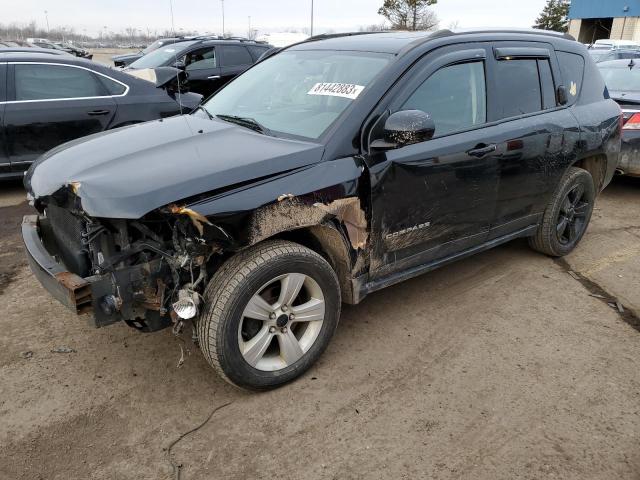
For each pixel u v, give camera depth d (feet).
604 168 15.78
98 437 8.40
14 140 19.54
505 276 14.26
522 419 8.93
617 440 8.50
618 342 11.28
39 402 9.12
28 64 19.75
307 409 9.08
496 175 11.94
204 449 8.21
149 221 8.11
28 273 13.91
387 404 9.23
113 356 10.40
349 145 9.54
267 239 9.12
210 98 13.57
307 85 11.26
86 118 20.56
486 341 11.17
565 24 184.85
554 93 13.70
